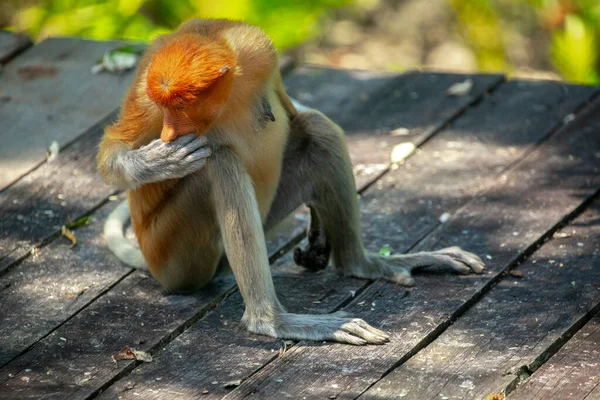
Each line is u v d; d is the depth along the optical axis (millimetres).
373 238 11148
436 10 26047
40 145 13094
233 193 9078
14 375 8703
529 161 12500
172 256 9742
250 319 9289
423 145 13094
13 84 14492
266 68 9219
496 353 8836
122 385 8570
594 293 9750
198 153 8844
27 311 9797
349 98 14469
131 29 19047
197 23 9289
